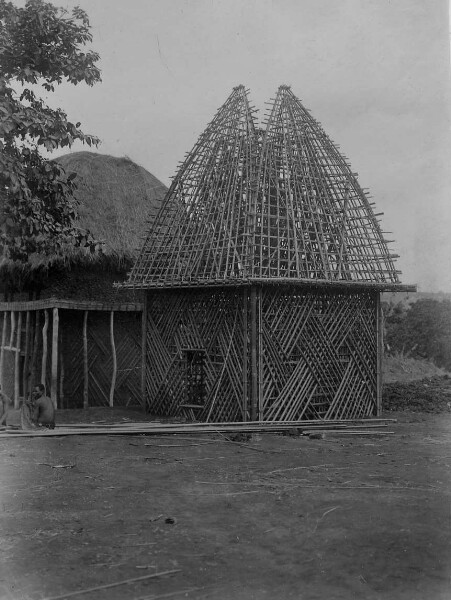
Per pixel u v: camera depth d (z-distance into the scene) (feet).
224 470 33.09
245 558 21.38
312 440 42.83
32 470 32.24
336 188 55.01
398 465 34.71
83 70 42.11
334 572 20.31
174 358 55.16
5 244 43.19
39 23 39.32
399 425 50.01
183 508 26.55
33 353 59.67
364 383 55.11
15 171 39.73
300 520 25.14
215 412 51.11
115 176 70.90
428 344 92.58
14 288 62.95
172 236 55.88
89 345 60.75
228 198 51.13
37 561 20.86
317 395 51.98
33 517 24.99
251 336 48.21
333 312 53.16
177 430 43.57
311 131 54.90
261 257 47.52
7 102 38.63
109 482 30.30
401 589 19.15
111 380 61.36
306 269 50.47
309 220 51.75
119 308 59.67
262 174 50.29
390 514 25.88
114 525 24.31
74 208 46.88
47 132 40.65
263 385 48.32
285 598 18.52
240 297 49.21
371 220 55.11
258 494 28.68
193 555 21.57
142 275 56.44
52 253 57.41
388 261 54.90
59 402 58.59
